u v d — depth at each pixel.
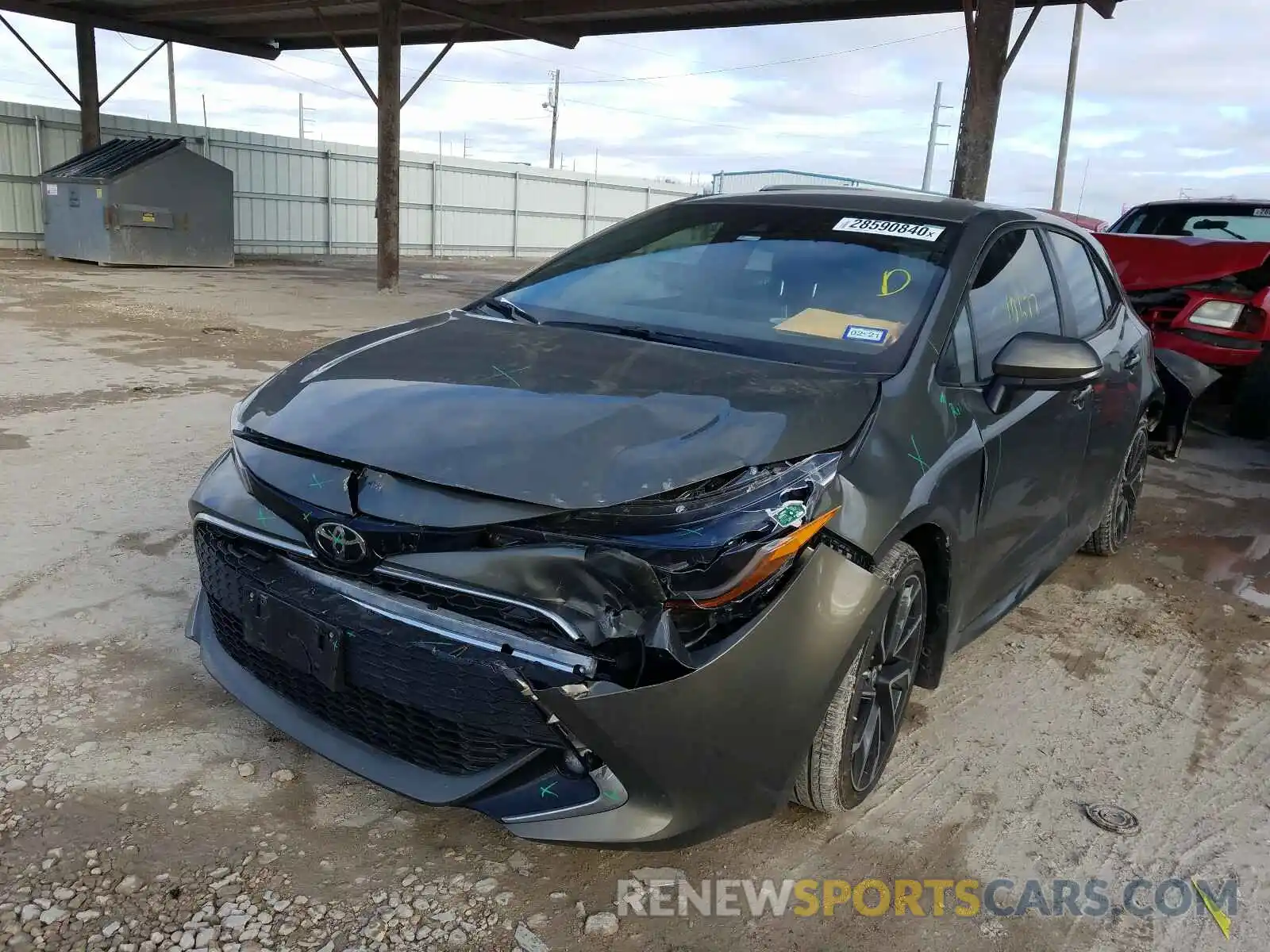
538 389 2.27
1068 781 2.77
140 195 18.09
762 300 2.88
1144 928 2.20
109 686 2.84
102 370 7.64
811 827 2.48
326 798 2.41
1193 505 5.70
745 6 14.08
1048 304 3.45
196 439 5.59
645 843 1.94
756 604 1.95
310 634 2.08
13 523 4.06
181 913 1.99
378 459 2.02
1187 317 6.89
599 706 1.81
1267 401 6.85
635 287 3.09
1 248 20.77
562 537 1.88
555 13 15.26
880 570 2.24
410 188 29.12
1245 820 2.64
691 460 1.97
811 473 2.06
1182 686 3.43
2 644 3.03
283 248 26.27
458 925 2.04
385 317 12.66
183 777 2.45
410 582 1.96
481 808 2.01
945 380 2.61
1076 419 3.39
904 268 2.90
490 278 21.23
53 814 2.26
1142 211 8.61
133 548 3.87
